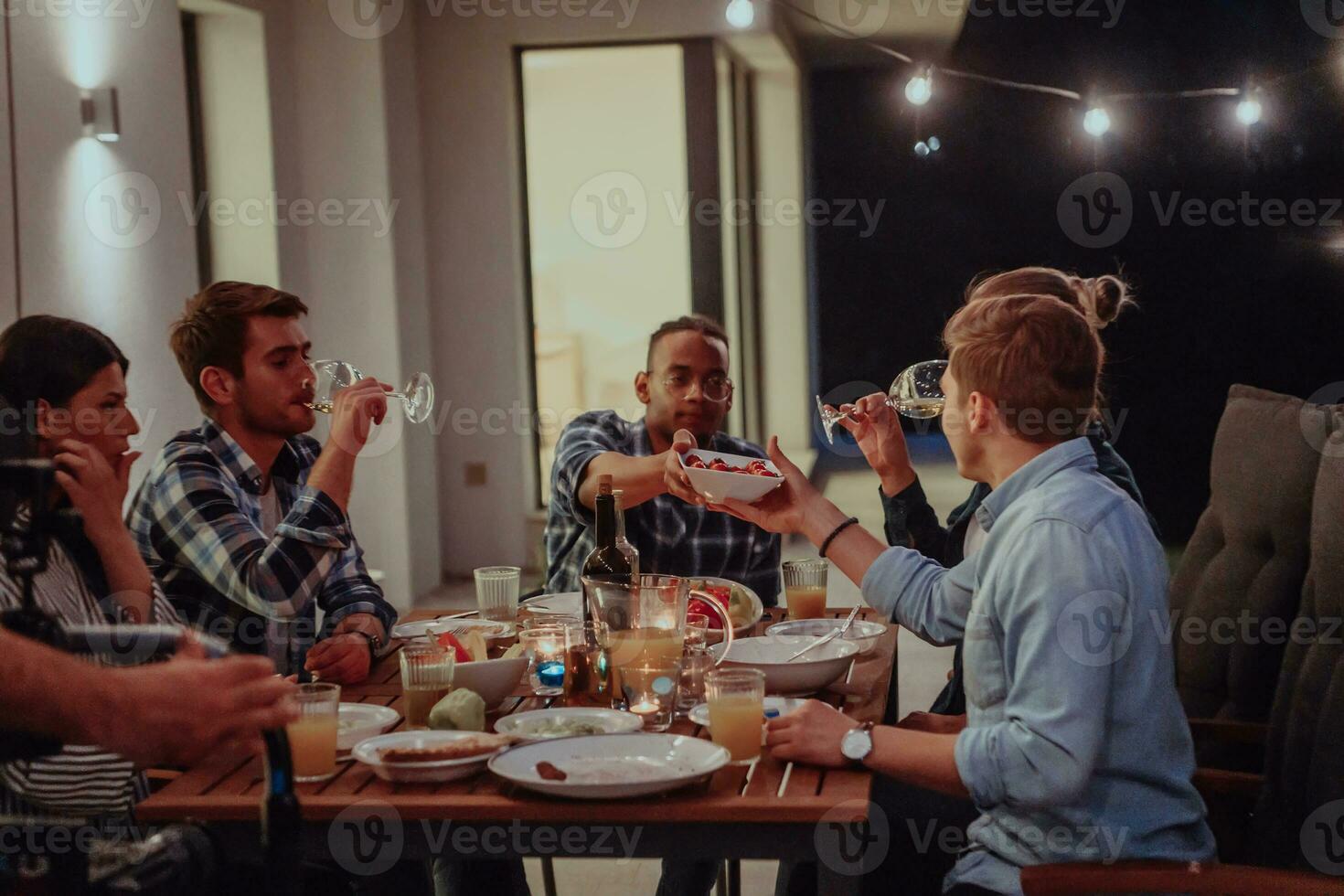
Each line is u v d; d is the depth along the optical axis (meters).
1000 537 1.52
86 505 1.71
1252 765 1.95
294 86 5.33
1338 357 7.50
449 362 6.05
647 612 1.68
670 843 1.37
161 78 4.09
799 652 1.88
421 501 5.72
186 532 2.04
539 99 6.21
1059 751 1.37
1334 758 1.60
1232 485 2.02
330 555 2.05
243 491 2.19
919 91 5.05
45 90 3.51
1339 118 6.98
